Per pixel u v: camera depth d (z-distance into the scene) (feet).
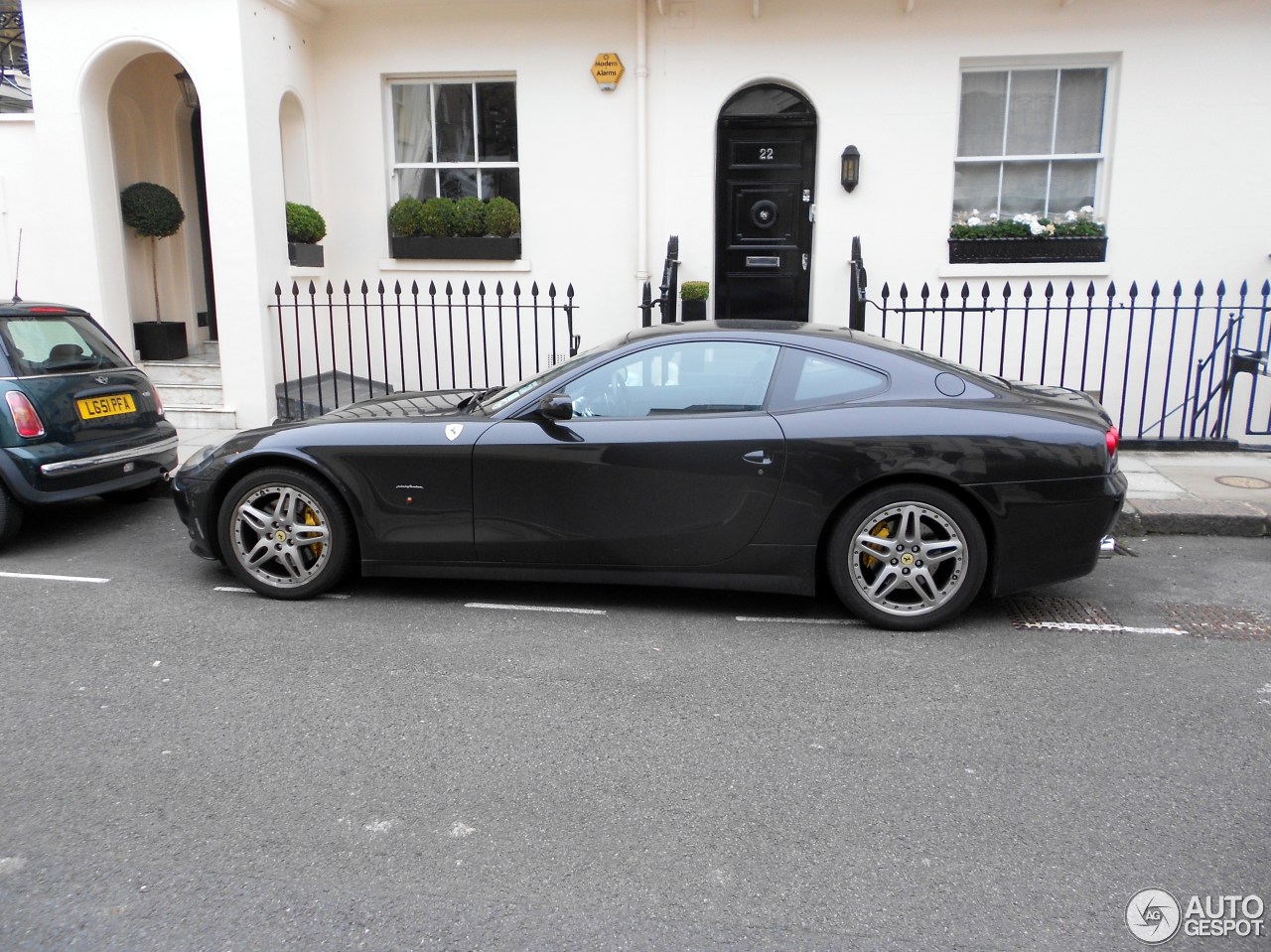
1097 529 15.06
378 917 8.52
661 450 15.16
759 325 16.55
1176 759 11.31
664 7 29.66
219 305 28.94
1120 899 8.77
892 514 15.05
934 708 12.64
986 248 29.81
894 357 15.71
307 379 32.09
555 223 31.63
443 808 10.25
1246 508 21.04
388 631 15.24
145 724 12.09
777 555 15.28
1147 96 28.76
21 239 29.66
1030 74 29.63
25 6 28.32
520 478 15.51
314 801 10.37
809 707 12.66
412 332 32.83
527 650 14.52
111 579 17.85
